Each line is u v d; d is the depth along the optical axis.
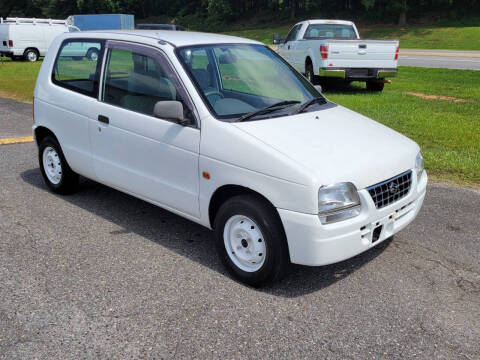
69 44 5.41
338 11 61.78
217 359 2.99
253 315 3.45
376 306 3.59
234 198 3.81
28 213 5.22
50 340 3.14
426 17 53.00
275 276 3.69
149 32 4.91
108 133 4.79
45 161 5.83
